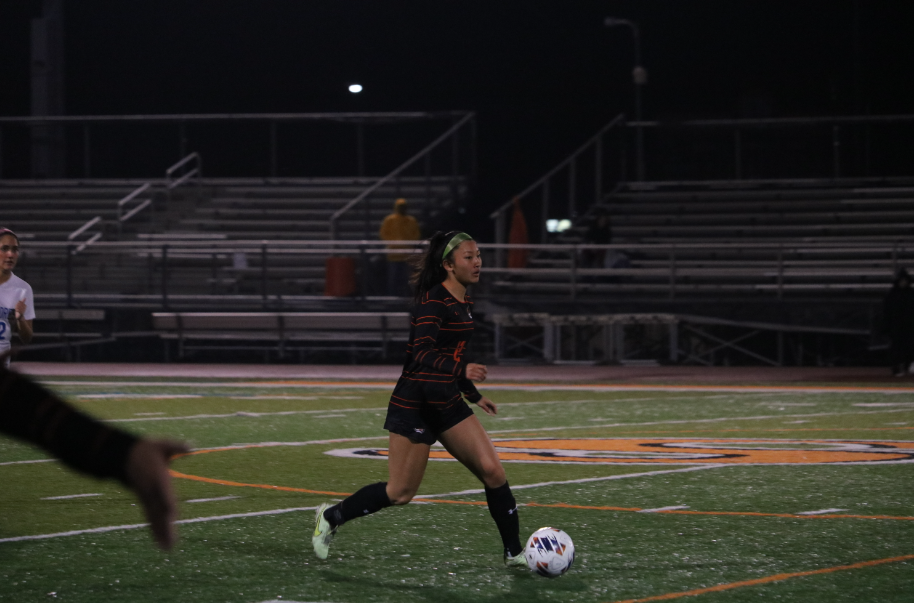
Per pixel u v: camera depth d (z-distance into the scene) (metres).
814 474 34.56
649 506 28.98
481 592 19.86
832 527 25.94
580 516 27.48
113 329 93.12
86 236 109.75
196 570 21.64
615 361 88.44
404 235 91.94
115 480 5.24
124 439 5.29
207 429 48.28
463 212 106.94
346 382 74.94
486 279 93.94
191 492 31.80
